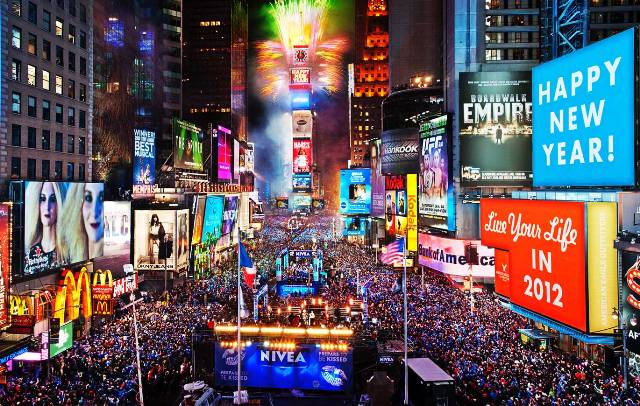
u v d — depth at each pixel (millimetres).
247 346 38594
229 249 118750
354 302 57750
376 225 128750
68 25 58938
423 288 71875
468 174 79938
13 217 48125
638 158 39156
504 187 80812
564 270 41562
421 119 103938
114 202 78188
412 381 34625
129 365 39281
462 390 34438
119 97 114312
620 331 38594
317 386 38125
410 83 123312
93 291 57375
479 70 85938
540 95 51719
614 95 41250
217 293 69500
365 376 38188
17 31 50344
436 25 122812
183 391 37312
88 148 62844
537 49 85625
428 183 92562
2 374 39125
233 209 121625
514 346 43062
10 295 44125
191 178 118750
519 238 48188
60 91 57406
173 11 138125
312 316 51312
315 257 91938
